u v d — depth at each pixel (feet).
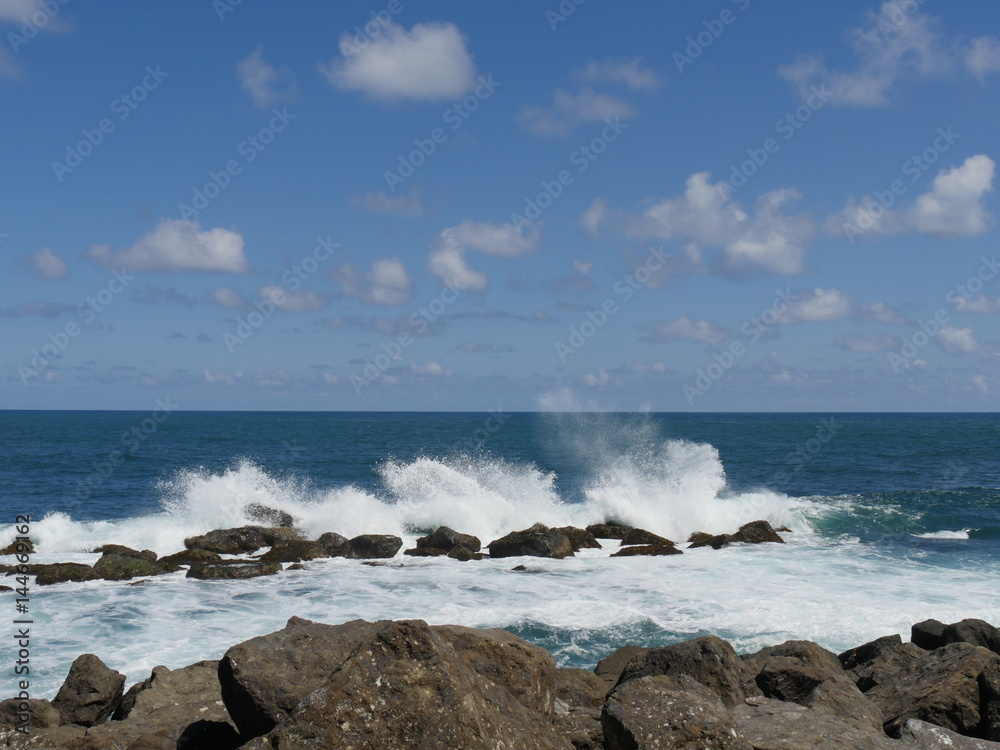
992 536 76.64
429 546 69.87
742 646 43.04
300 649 23.32
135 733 25.50
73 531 72.90
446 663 18.43
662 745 19.53
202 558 63.93
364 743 16.92
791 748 21.56
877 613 48.03
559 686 29.07
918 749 22.48
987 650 30.94
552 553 66.28
